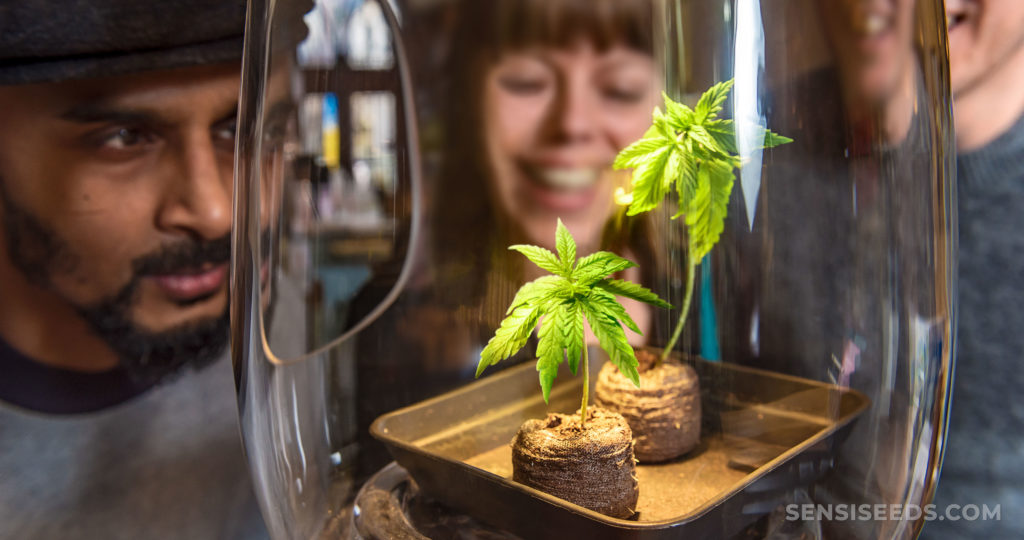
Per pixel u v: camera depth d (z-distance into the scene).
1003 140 0.52
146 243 0.45
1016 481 0.54
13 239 0.44
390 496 0.29
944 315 0.30
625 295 0.26
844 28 0.25
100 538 0.49
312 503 0.30
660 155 0.27
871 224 0.26
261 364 0.29
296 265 0.31
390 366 0.31
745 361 0.26
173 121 0.44
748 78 0.25
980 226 0.54
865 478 0.27
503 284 0.31
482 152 0.35
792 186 0.25
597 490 0.25
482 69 0.36
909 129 0.27
